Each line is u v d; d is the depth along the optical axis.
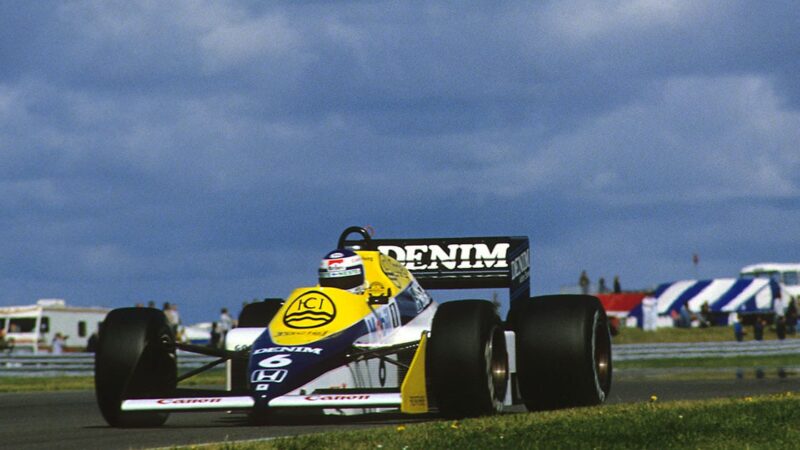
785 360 110.56
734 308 175.00
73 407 47.59
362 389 30.38
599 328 34.53
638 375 79.06
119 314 32.16
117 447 27.50
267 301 39.84
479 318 29.72
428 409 30.38
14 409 46.28
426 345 30.31
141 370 32.03
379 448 24.34
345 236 43.69
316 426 32.16
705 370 89.00
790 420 27.39
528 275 43.97
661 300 182.00
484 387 29.44
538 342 32.94
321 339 31.22
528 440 24.88
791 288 192.38
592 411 30.81
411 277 38.19
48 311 146.50
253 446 25.38
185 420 36.78
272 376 29.48
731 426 26.48
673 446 24.00
